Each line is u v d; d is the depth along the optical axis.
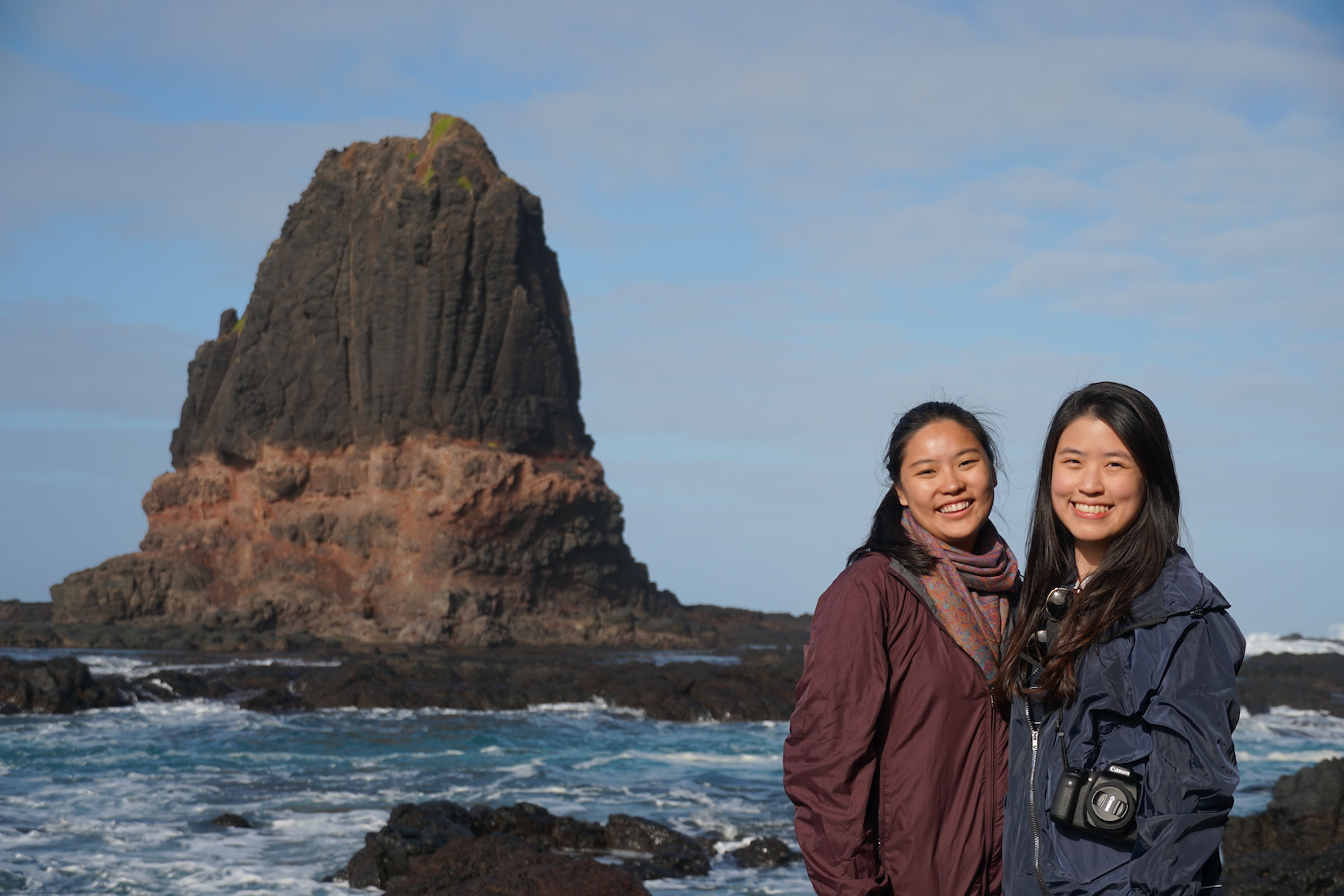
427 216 55.19
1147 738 2.55
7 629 45.16
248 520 55.12
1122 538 2.73
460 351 54.12
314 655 40.44
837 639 2.88
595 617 52.75
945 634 2.93
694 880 10.38
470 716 25.36
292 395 56.50
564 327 60.69
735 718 26.73
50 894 9.05
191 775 16.17
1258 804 15.24
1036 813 2.66
